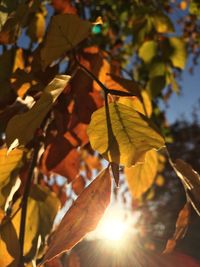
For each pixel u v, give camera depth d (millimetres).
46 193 325
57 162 323
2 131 319
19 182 297
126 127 226
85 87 324
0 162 292
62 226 203
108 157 214
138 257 224
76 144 323
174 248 228
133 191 318
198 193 230
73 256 276
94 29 594
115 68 437
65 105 323
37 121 228
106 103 236
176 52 608
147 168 314
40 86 317
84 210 206
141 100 319
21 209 294
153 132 221
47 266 318
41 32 456
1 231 273
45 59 281
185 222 233
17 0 332
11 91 332
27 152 305
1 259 264
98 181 215
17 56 358
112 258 232
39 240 307
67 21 279
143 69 776
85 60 335
